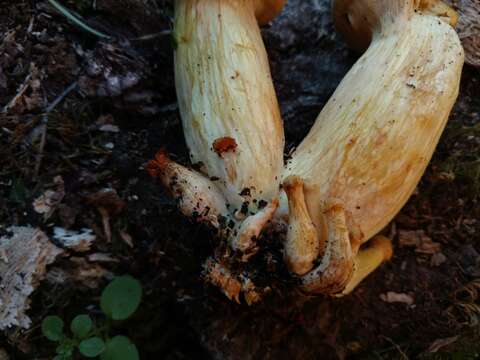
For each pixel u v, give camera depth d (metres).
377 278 0.15
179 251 0.14
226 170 0.12
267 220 0.11
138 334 0.14
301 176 0.12
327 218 0.11
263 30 0.17
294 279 0.12
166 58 0.16
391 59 0.12
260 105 0.13
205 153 0.12
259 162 0.12
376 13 0.13
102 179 0.15
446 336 0.15
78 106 0.15
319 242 0.11
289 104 0.16
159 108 0.16
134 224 0.15
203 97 0.13
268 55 0.17
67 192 0.15
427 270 0.15
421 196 0.16
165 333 0.15
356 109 0.12
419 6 0.13
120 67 0.15
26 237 0.14
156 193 0.15
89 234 0.14
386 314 0.15
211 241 0.13
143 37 0.16
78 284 0.14
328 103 0.13
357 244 0.11
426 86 0.12
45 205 0.14
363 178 0.12
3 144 0.15
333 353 0.14
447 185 0.16
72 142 0.15
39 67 0.16
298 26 0.17
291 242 0.11
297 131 0.16
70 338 0.14
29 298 0.14
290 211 0.11
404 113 0.12
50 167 0.15
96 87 0.15
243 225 0.11
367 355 0.15
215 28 0.13
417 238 0.16
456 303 0.15
